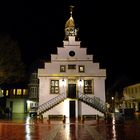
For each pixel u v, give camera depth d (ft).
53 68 142.31
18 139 57.82
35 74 225.97
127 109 131.95
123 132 71.20
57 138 59.47
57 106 135.54
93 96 140.36
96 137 60.80
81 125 94.53
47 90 139.44
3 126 91.20
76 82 141.59
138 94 211.41
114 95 244.01
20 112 215.92
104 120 117.91
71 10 161.99
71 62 143.84
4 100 211.61
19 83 223.10
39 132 72.18
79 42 146.41
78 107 135.64
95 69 143.54
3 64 151.53
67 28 153.89
